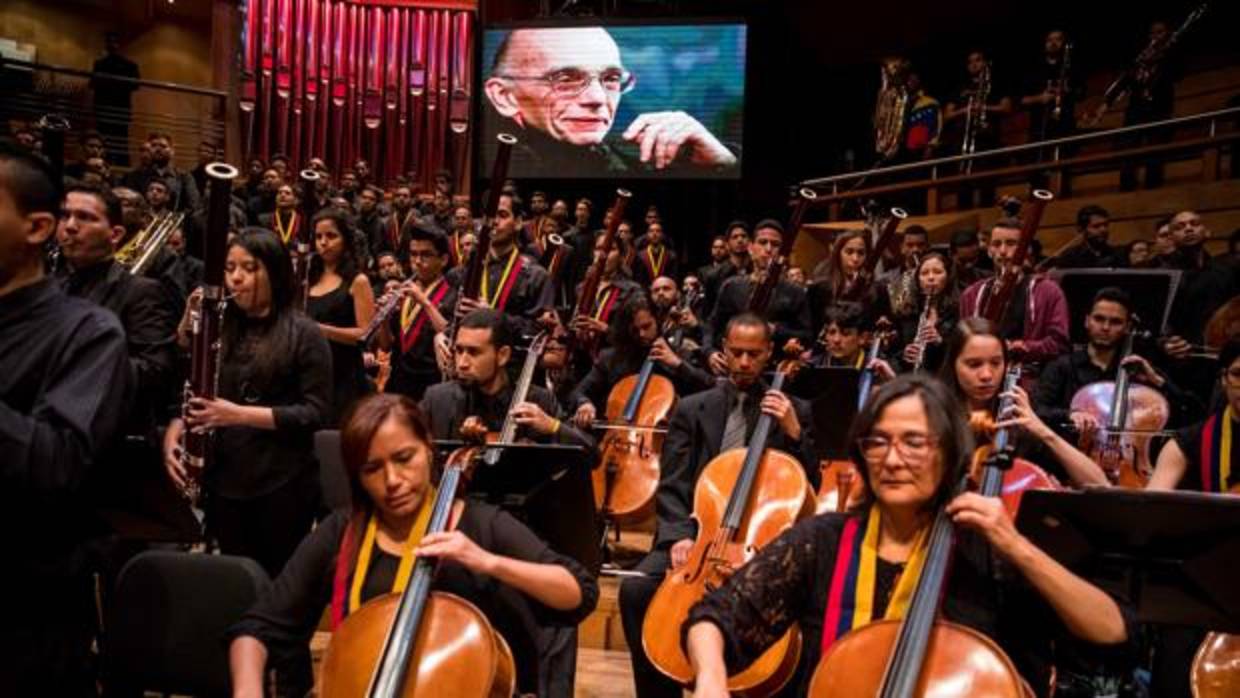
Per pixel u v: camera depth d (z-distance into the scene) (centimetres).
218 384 369
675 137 1271
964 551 224
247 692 238
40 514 228
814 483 394
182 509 289
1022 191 1133
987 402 349
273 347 368
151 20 1436
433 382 576
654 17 1283
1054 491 231
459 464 259
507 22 1316
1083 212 770
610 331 607
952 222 1074
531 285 596
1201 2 1131
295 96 1412
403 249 1065
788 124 1465
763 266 674
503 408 404
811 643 227
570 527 306
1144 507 227
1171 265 714
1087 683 298
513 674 234
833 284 698
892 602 216
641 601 379
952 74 1388
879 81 1447
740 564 338
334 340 489
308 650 287
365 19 1427
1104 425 456
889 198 1224
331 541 259
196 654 285
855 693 205
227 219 336
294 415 362
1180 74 1116
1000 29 1321
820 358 620
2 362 219
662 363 575
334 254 506
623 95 1284
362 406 246
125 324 352
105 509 281
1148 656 340
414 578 237
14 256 221
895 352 654
